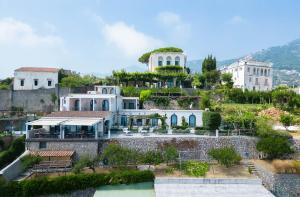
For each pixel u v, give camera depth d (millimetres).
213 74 91812
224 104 76562
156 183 41969
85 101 63281
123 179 42000
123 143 50031
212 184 41938
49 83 84875
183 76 84438
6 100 74375
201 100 70875
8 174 40875
